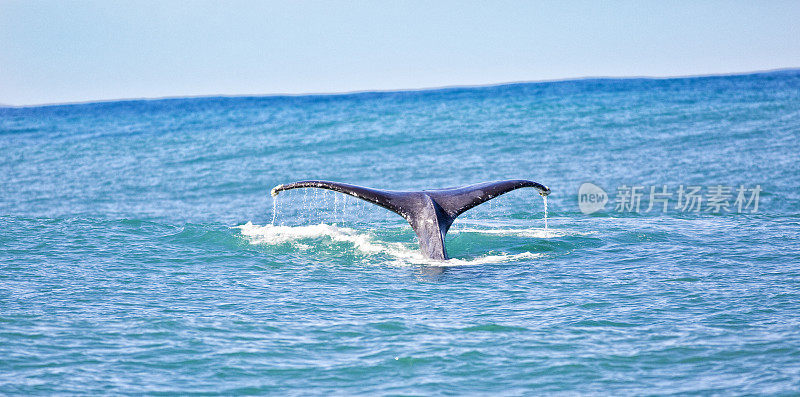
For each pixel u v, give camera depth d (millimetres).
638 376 12305
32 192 57031
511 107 92562
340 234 25938
